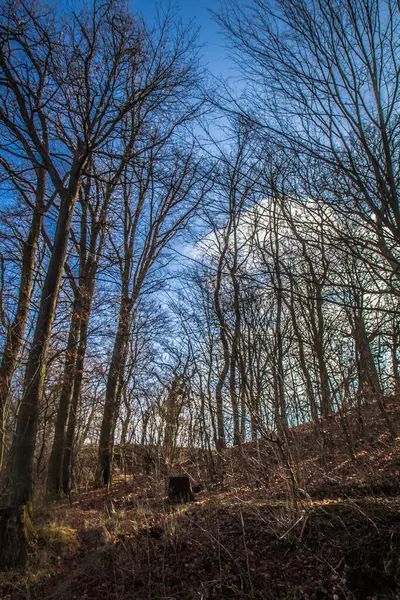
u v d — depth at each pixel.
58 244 9.81
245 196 5.20
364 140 4.69
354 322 7.88
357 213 4.74
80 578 6.00
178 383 12.87
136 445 12.84
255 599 4.82
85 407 16.12
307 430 10.37
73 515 8.71
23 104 10.32
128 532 6.77
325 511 5.68
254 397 7.48
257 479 7.51
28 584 6.04
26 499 7.97
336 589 4.64
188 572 5.58
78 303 13.63
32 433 8.36
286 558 5.32
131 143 12.54
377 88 4.87
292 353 9.77
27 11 10.01
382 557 4.75
